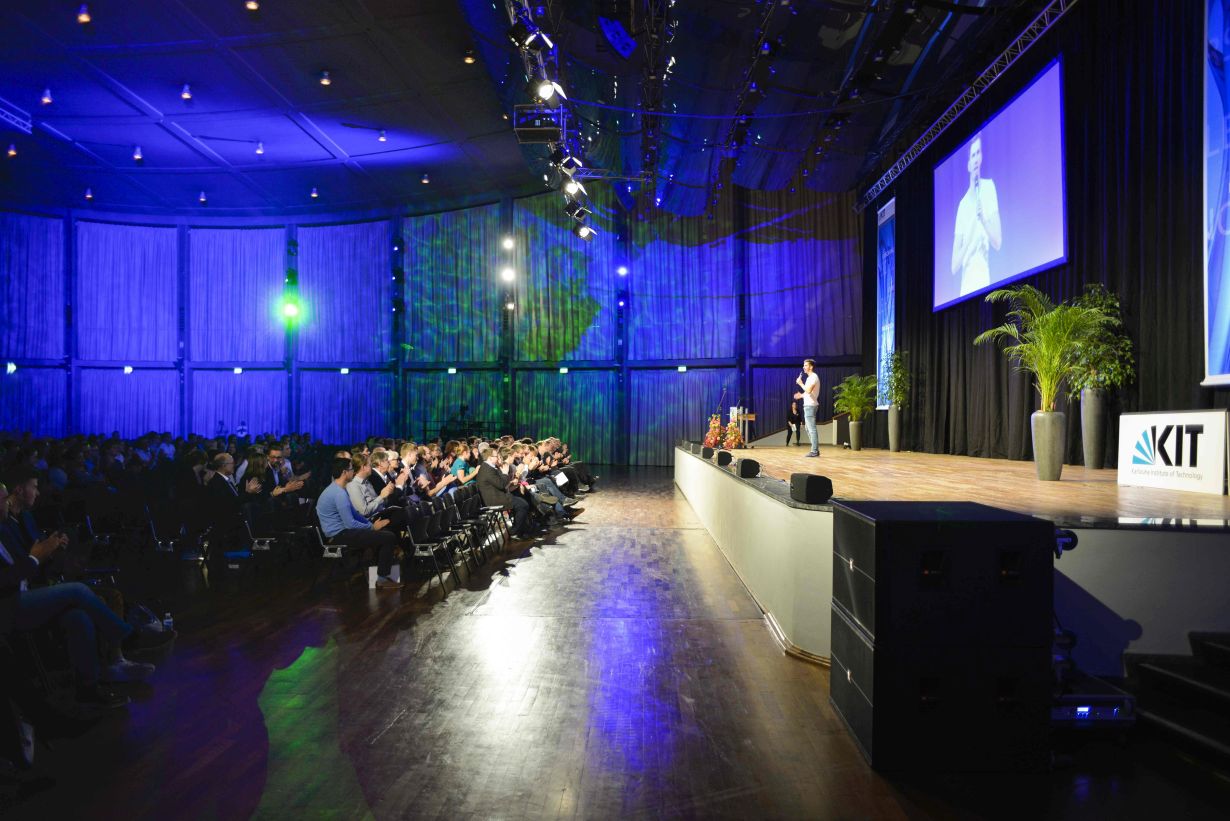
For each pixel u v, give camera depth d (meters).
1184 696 3.30
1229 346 6.01
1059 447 6.50
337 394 21.34
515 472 9.23
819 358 18.25
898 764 2.80
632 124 13.09
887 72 10.13
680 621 4.94
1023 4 8.54
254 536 6.73
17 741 2.66
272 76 13.23
